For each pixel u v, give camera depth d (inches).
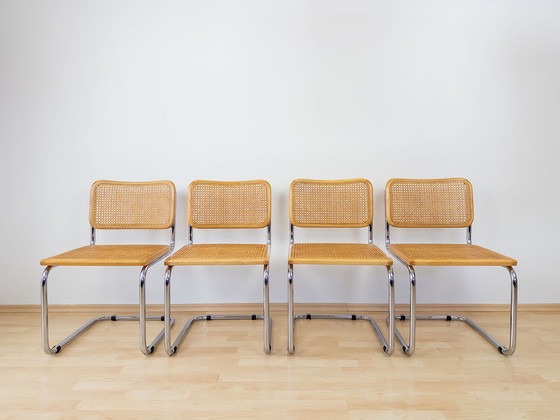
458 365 54.7
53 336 66.0
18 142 76.8
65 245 78.2
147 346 60.7
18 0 76.1
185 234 78.6
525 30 76.0
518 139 76.8
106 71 76.8
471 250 63.2
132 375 51.9
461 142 76.9
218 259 56.6
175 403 45.0
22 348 60.9
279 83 77.1
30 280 78.4
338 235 78.5
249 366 54.6
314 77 77.0
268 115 77.4
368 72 76.8
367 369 53.5
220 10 76.7
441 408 43.9
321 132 77.4
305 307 78.7
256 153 77.6
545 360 56.2
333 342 63.2
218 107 77.4
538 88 76.4
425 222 71.7
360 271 78.7
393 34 76.6
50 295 78.7
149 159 77.6
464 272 78.4
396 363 55.4
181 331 66.2
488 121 76.8
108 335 66.8
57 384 49.4
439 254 59.7
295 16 76.7
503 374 51.9
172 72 77.1
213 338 65.3
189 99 77.3
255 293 79.4
